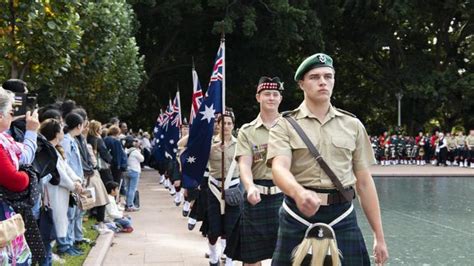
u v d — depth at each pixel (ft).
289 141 12.21
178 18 111.34
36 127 15.72
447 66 131.13
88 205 23.90
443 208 46.65
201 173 23.31
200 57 129.70
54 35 32.07
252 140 18.72
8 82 17.42
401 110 138.92
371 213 12.64
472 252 28.99
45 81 37.40
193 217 32.60
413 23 123.95
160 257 26.68
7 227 13.26
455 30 134.72
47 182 21.33
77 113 26.43
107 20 48.70
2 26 30.09
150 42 125.80
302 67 12.43
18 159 14.78
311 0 120.78
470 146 104.47
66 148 24.94
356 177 12.76
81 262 23.90
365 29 130.11
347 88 146.61
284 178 11.24
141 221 38.45
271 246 18.83
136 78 83.46
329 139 12.25
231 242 20.30
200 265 24.99
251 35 106.52
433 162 114.11
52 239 20.66
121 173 41.29
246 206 19.03
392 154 114.01
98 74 55.16
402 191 61.46
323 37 125.90
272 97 18.76
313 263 11.70
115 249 28.60
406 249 29.71
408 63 128.36
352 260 12.11
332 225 12.09
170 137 48.73
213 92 23.41
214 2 106.93
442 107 134.00
